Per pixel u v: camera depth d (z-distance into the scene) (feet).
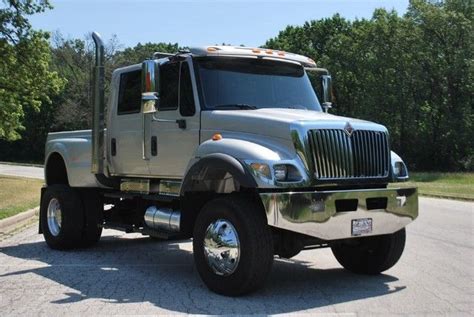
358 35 181.88
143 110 23.39
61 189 31.27
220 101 23.53
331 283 23.17
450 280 23.71
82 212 30.91
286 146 20.53
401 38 165.58
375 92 169.27
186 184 22.04
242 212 20.01
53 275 24.86
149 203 26.76
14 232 39.68
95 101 28.73
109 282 23.41
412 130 165.89
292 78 25.90
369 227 21.27
